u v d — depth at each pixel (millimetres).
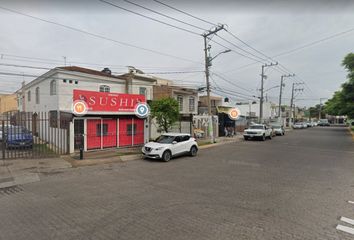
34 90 23375
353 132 35781
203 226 4590
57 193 6781
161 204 5844
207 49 19828
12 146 12867
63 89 17906
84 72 19234
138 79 22875
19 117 15234
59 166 10570
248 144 20828
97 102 15180
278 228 4516
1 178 8484
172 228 4496
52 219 4918
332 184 7777
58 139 14984
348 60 28594
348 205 5809
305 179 8445
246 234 4262
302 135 32344
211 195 6578
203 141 22125
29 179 8438
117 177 8789
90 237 4133
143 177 8773
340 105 35156
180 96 28484
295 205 5797
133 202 5984
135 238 4098
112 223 4719
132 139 17500
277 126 33281
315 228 4531
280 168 10430
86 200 6145
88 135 15148
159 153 12078
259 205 5789
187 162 12047
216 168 10453
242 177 8750
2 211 5402
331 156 13883
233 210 5449
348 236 4215
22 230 4410
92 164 11430
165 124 16766
